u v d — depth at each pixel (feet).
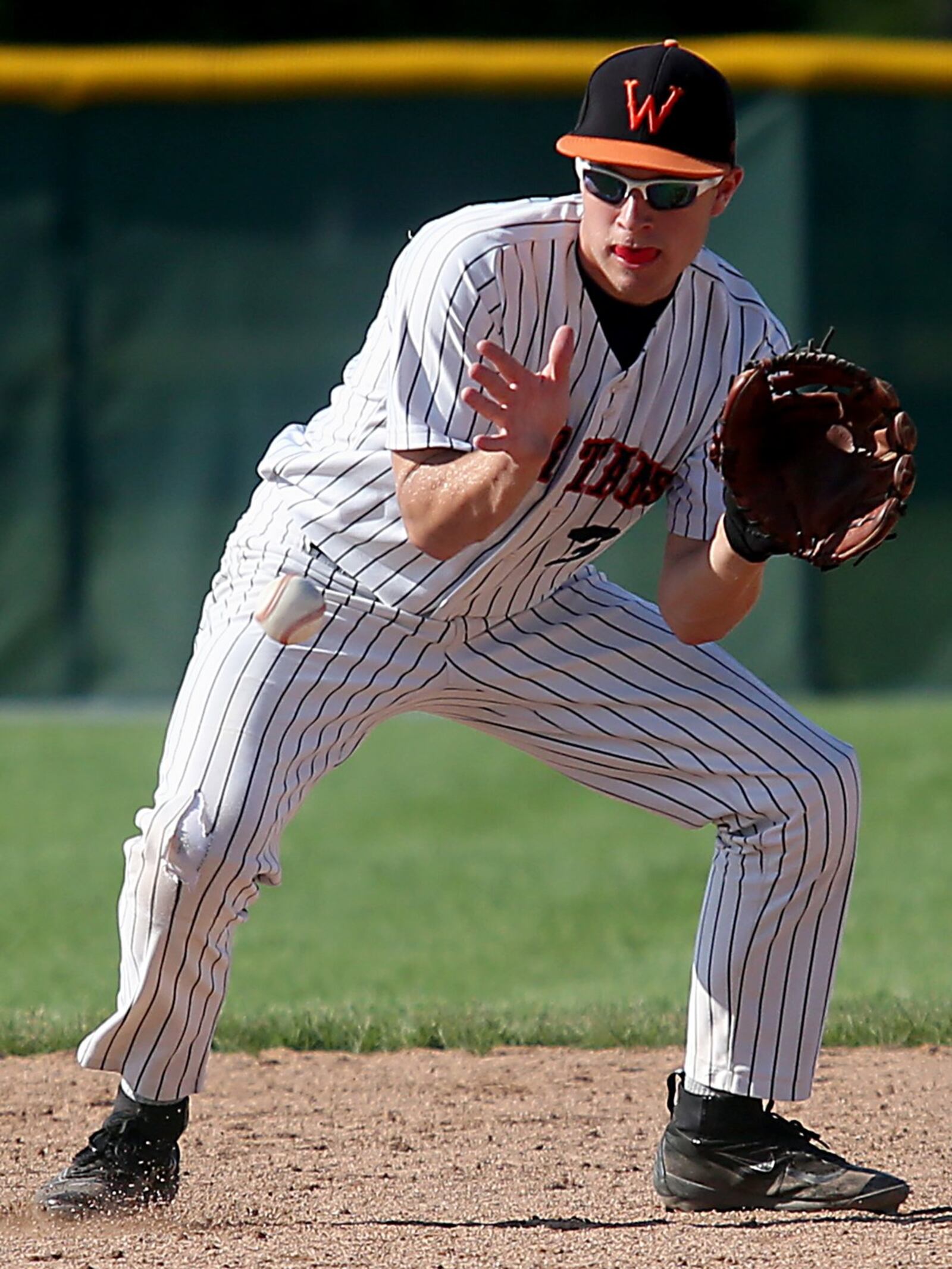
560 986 79.46
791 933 44.21
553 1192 47.75
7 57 140.05
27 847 104.73
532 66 139.54
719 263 42.63
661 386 41.78
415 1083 61.05
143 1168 43.78
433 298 39.96
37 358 141.08
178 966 42.22
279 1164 50.98
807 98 139.13
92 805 114.11
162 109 140.36
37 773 121.80
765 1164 44.62
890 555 140.97
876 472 40.27
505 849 107.34
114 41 257.34
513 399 37.88
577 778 46.55
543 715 45.32
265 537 43.62
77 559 141.59
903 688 141.18
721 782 44.39
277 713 42.39
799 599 139.64
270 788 42.19
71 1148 52.85
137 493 141.69
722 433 40.04
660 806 45.50
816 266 140.05
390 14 258.78
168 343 141.38
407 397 40.11
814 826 43.91
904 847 105.09
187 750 42.47
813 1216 44.11
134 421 141.59
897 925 90.02
